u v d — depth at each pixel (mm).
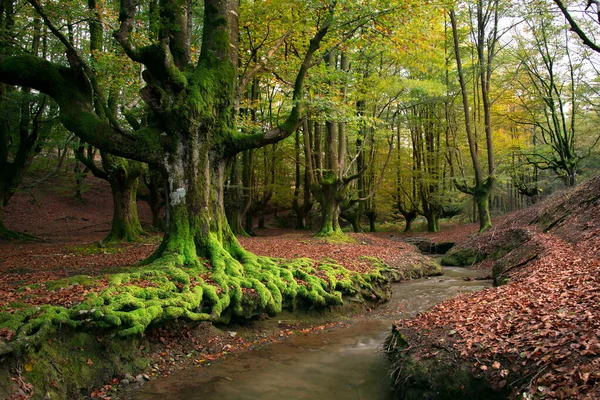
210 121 9773
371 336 8711
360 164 32594
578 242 12164
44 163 30688
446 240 26250
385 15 10945
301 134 32875
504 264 14547
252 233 31688
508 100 29969
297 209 35281
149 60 9062
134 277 7844
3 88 19359
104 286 7285
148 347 7035
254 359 7414
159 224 29297
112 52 15789
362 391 5996
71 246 18578
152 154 9398
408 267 16125
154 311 6875
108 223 33750
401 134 34219
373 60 22984
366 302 11305
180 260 9008
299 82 10703
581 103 28047
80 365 5914
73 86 9062
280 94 25484
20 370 5156
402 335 6734
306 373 6715
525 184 32312
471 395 4852
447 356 5473
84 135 8938
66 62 19609
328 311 10266
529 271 10578
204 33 10516
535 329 5332
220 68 10227
